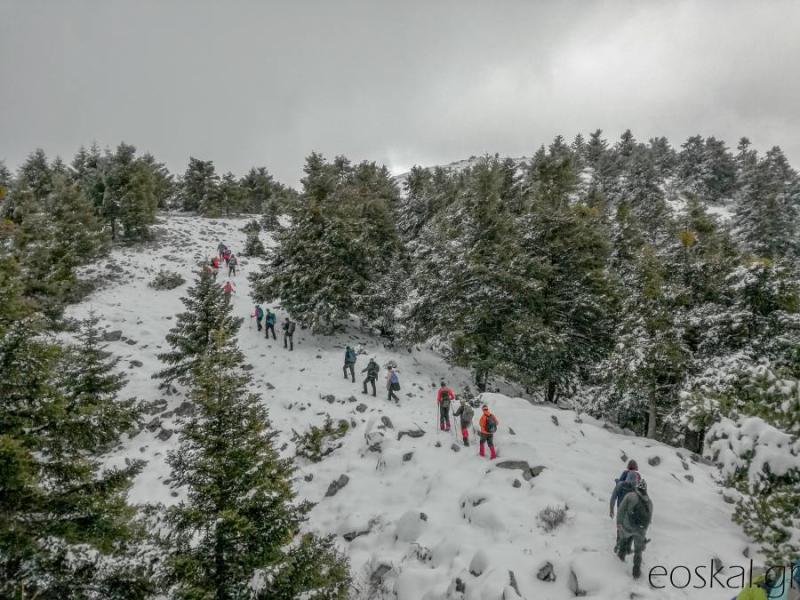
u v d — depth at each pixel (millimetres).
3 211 29844
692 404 8914
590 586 7410
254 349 23766
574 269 23531
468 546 9078
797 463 7148
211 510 6414
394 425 14977
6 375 6219
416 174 37344
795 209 57469
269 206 53781
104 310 26453
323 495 12617
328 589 7078
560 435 14500
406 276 29156
